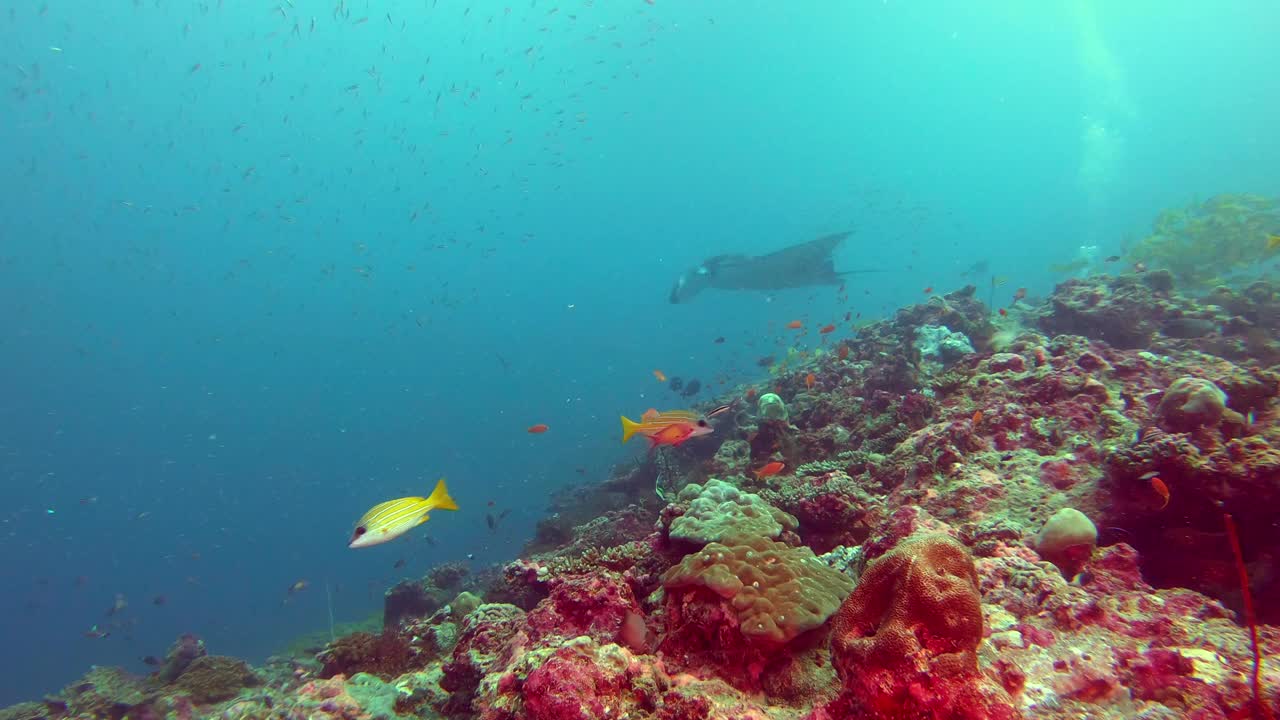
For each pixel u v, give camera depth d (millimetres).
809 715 2775
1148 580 4625
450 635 6379
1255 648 2562
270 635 22781
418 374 102875
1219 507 4223
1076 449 5766
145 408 80375
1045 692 2809
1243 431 5016
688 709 2867
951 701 2246
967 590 2402
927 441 6633
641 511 11070
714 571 3633
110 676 9891
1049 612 3465
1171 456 4367
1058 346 8539
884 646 2402
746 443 9594
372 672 5961
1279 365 8141
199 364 90812
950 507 5531
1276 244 10500
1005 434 6340
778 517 4758
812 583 3672
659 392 46781
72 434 74625
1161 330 10992
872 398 10031
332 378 96125
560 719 2750
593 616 3932
